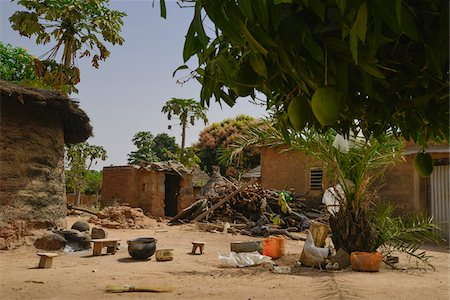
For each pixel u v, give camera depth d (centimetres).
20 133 1064
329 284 689
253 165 3053
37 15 1919
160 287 660
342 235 909
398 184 1498
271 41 116
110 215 1842
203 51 149
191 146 3953
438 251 1231
